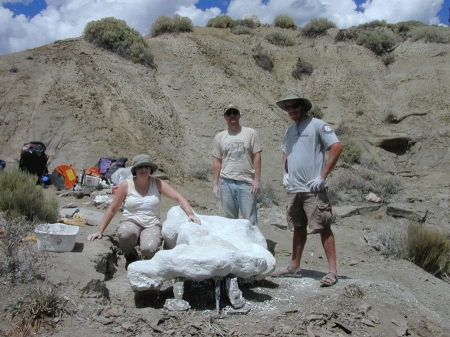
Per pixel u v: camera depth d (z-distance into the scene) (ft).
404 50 95.40
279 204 43.21
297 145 18.20
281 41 100.83
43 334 12.64
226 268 14.69
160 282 15.03
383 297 17.20
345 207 39.42
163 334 13.06
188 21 94.99
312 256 27.12
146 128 55.06
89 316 13.75
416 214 37.68
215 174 23.27
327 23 106.01
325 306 15.49
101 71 61.21
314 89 87.15
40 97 51.70
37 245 18.07
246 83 80.59
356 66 92.99
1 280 14.75
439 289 22.49
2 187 24.64
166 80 70.79
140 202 19.30
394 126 77.77
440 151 69.77
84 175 37.55
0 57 58.08
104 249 19.19
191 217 18.61
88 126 50.01
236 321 14.24
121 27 71.87
